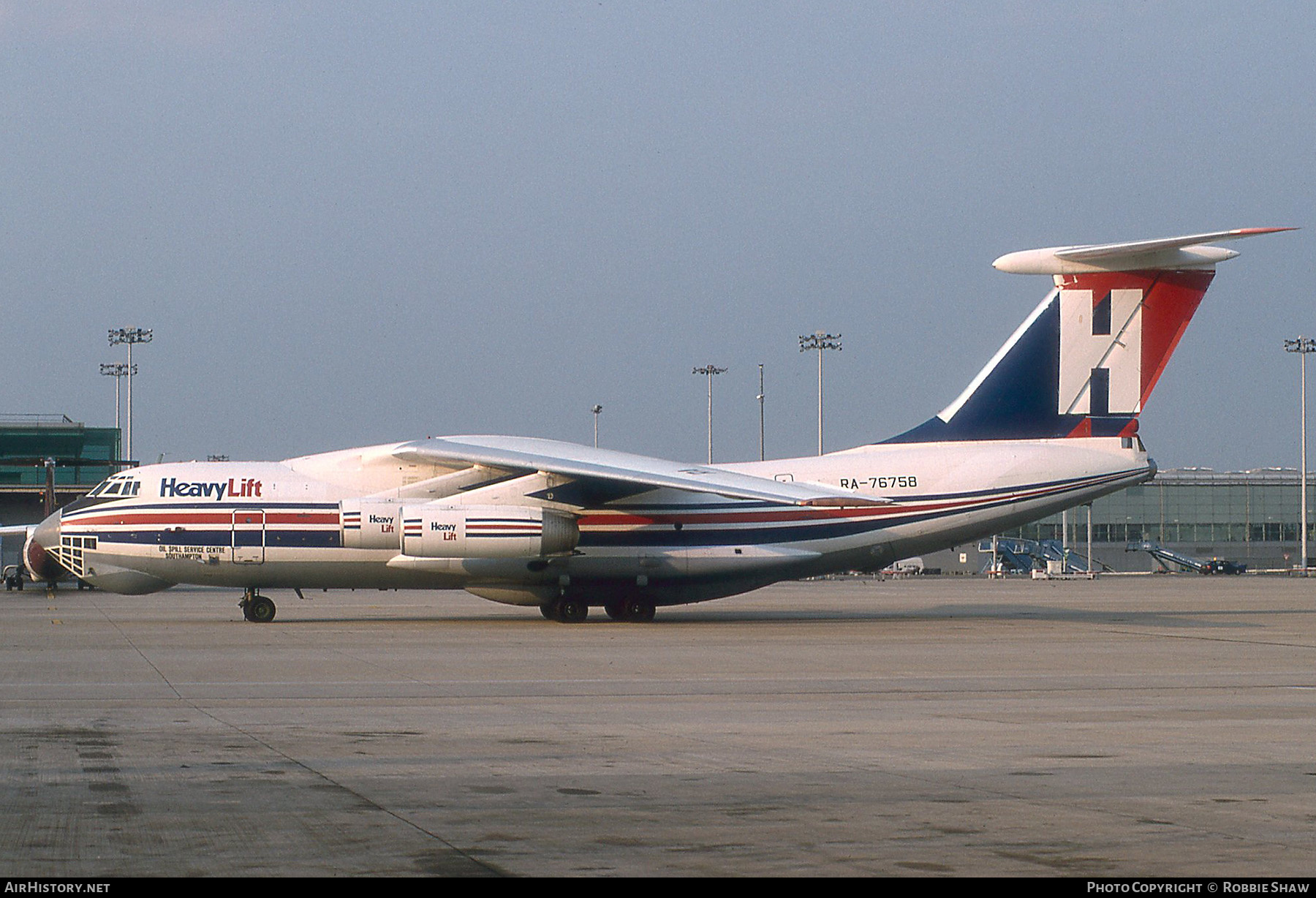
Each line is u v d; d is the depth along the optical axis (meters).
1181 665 42.56
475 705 31.73
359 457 62.25
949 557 197.12
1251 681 38.19
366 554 60.75
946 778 21.83
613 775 21.98
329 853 16.41
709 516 62.38
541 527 59.09
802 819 18.53
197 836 17.34
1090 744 25.70
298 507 60.50
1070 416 64.12
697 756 24.06
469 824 18.14
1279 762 23.64
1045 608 78.00
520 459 57.69
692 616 69.50
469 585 61.88
